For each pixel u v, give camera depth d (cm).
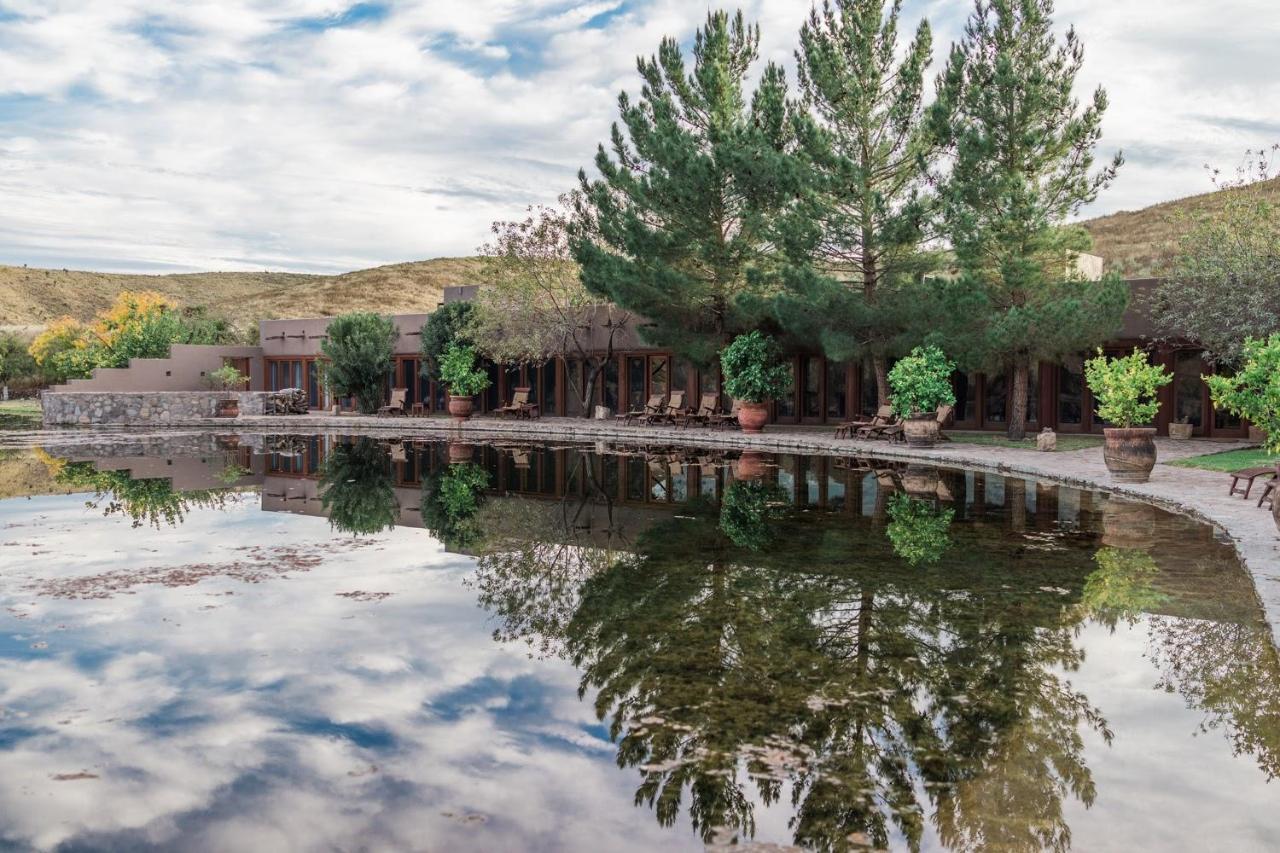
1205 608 666
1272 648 574
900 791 386
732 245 2394
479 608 690
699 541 958
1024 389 2028
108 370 3462
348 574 812
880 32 2156
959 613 658
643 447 2139
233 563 859
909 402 1900
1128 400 1286
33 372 4700
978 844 341
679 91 2486
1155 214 6625
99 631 630
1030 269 1892
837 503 1214
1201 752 423
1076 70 1955
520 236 2820
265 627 640
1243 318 1772
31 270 9575
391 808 374
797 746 432
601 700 493
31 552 909
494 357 2941
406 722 466
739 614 662
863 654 567
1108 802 375
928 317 2020
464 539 985
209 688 516
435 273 10438
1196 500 1116
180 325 4122
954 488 1348
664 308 2453
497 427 2688
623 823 360
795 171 2073
